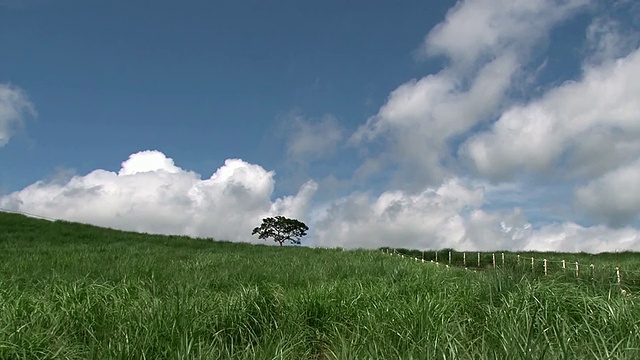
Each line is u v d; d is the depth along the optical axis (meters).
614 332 5.14
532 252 31.70
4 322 5.64
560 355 4.30
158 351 5.14
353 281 10.35
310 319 6.96
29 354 4.93
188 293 7.59
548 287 6.36
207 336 5.87
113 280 10.96
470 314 6.69
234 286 10.28
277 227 69.31
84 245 25.84
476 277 8.44
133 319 6.05
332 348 6.16
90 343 5.42
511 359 4.30
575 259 27.12
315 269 13.31
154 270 11.98
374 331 5.94
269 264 15.95
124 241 31.78
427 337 5.14
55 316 6.16
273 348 5.44
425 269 13.21
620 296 6.16
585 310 5.75
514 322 5.25
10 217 36.28
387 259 18.94
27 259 16.12
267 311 6.95
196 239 35.31
